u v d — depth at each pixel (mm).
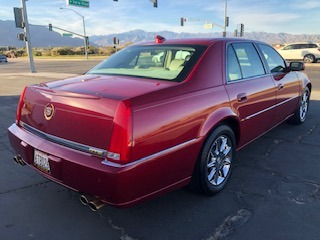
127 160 2457
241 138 3908
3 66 31891
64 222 3006
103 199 2547
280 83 4824
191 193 3537
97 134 2557
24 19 20953
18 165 4254
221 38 3896
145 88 2830
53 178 2816
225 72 3600
